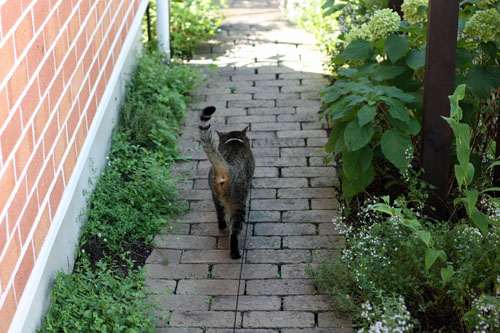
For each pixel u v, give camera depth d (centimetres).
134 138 392
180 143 396
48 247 282
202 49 492
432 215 329
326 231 337
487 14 319
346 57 344
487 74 321
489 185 335
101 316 288
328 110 343
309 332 291
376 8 387
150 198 349
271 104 427
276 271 318
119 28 393
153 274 317
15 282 259
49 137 288
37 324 281
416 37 344
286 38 504
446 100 317
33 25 274
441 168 324
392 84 339
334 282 304
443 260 281
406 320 278
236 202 326
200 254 328
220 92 441
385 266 292
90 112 339
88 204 337
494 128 346
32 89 273
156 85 419
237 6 579
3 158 251
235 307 302
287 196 358
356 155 328
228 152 336
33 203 273
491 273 281
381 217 319
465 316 273
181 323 296
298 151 388
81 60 326
